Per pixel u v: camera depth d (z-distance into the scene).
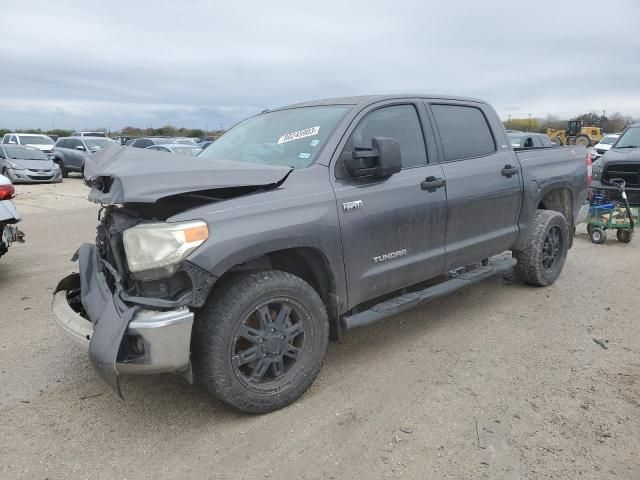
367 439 3.02
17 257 7.55
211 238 2.92
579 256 7.43
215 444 3.00
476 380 3.70
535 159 5.47
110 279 3.38
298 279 3.31
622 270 6.60
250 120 4.77
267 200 3.22
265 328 3.20
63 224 10.62
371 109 4.00
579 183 6.00
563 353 4.12
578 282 6.06
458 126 4.71
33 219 11.39
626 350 4.17
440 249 4.31
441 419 3.21
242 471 2.77
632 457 2.82
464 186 4.46
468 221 4.55
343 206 3.54
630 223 8.17
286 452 2.92
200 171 3.06
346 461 2.83
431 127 4.42
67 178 23.72
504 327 4.68
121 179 2.85
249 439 3.04
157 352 2.80
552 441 2.97
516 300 5.42
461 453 2.88
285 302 3.27
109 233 3.32
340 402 3.43
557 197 6.01
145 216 3.18
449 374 3.80
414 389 3.59
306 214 3.34
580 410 3.28
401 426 3.14
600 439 2.98
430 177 4.19
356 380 3.73
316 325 3.41
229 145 4.37
